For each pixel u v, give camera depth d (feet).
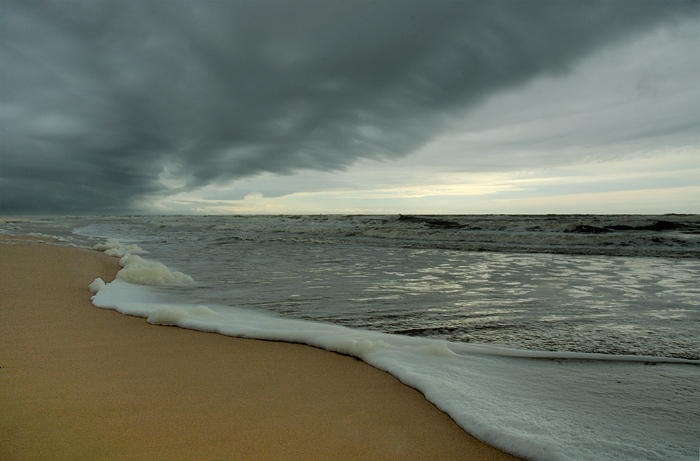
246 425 5.70
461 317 12.70
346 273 22.88
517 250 36.42
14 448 4.96
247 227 87.56
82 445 5.06
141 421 5.76
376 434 5.50
